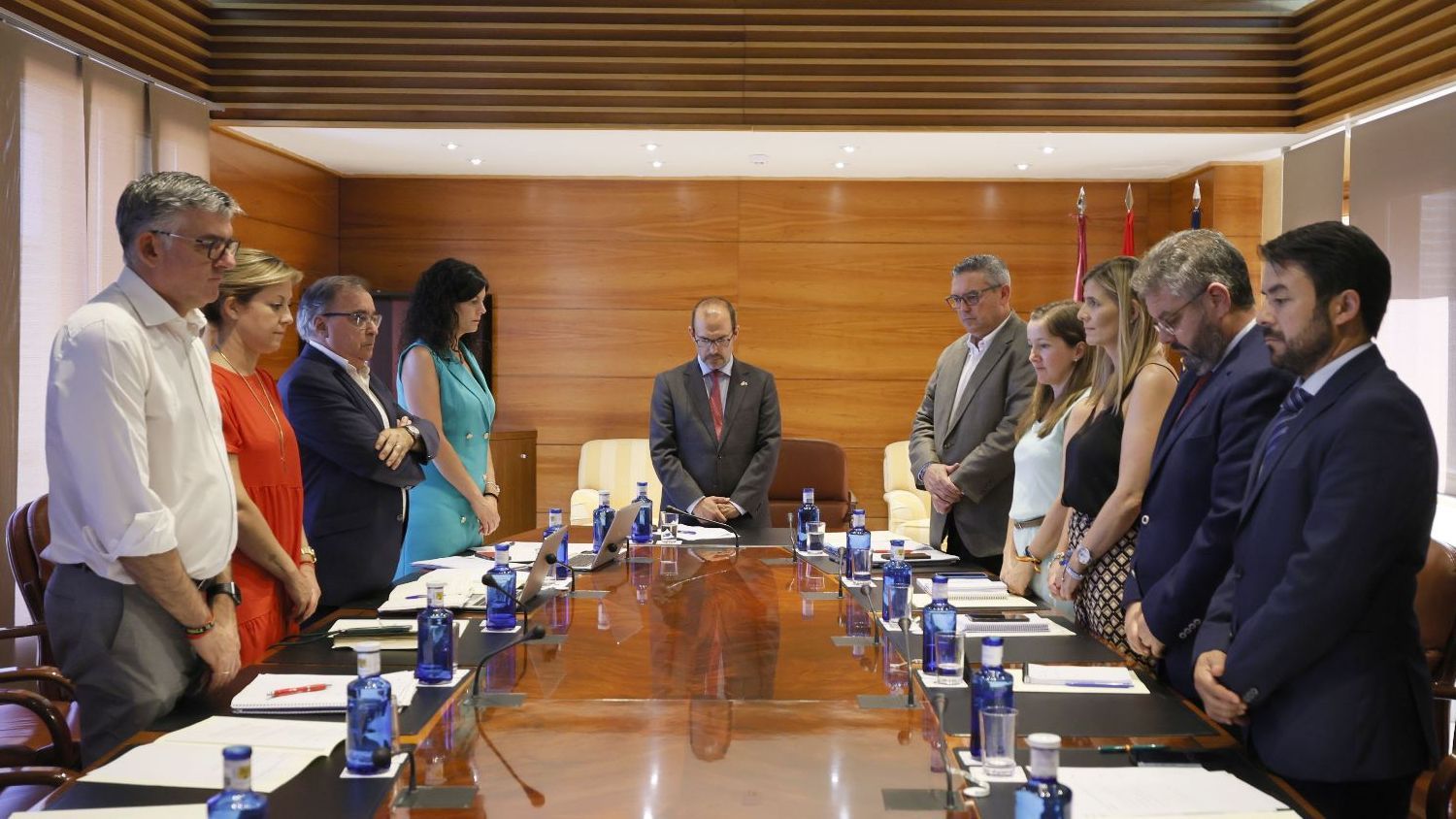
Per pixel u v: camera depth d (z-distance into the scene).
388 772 1.86
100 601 2.48
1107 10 6.56
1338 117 6.30
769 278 8.42
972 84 6.65
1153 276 2.61
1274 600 2.04
